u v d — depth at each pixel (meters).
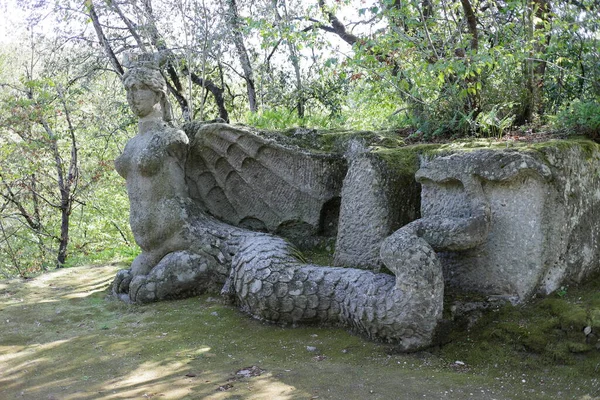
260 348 3.53
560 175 3.42
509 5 5.21
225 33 9.01
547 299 3.33
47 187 10.85
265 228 5.01
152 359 3.45
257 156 4.91
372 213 3.99
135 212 4.71
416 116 5.39
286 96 9.99
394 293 3.28
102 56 10.39
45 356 3.62
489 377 2.96
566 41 5.25
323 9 6.89
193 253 4.58
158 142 4.66
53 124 10.82
